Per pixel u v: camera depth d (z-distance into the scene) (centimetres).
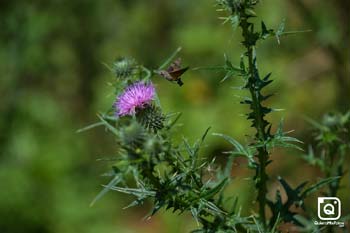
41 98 1259
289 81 1118
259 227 393
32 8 1224
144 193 367
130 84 449
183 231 968
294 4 975
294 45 1123
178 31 1266
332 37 936
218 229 384
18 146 1187
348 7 969
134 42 1319
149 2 1318
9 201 1098
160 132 392
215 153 1091
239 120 1099
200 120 1117
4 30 1217
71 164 1175
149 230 1092
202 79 1178
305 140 995
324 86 1102
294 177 973
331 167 479
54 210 1116
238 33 1191
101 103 1236
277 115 1099
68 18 1286
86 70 1330
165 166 383
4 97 1233
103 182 1162
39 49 1257
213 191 366
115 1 1319
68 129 1234
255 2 389
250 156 396
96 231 1097
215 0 393
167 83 1185
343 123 479
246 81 392
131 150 349
